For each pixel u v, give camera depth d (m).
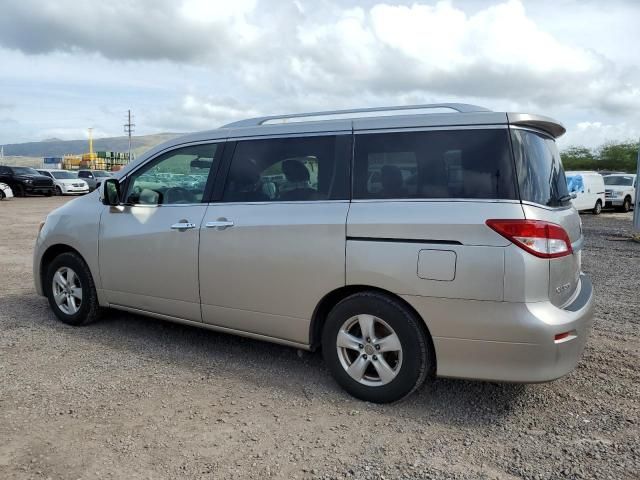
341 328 3.74
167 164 4.70
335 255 3.69
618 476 2.85
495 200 3.30
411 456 3.05
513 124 3.42
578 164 60.50
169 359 4.49
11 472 2.84
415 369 3.52
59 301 5.41
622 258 10.52
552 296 3.32
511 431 3.35
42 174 34.69
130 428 3.33
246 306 4.14
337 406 3.66
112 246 4.88
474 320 3.30
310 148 3.98
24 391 3.83
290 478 2.83
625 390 3.95
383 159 3.70
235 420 3.45
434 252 3.37
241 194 4.23
